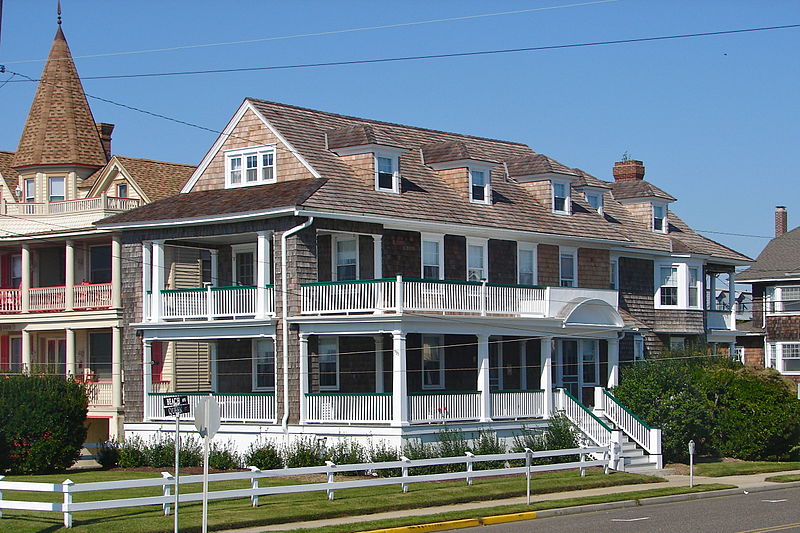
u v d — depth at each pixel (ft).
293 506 89.97
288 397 119.14
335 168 127.44
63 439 121.39
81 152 165.89
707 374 146.51
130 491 101.76
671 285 171.63
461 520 86.79
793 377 202.39
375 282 115.14
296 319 118.21
